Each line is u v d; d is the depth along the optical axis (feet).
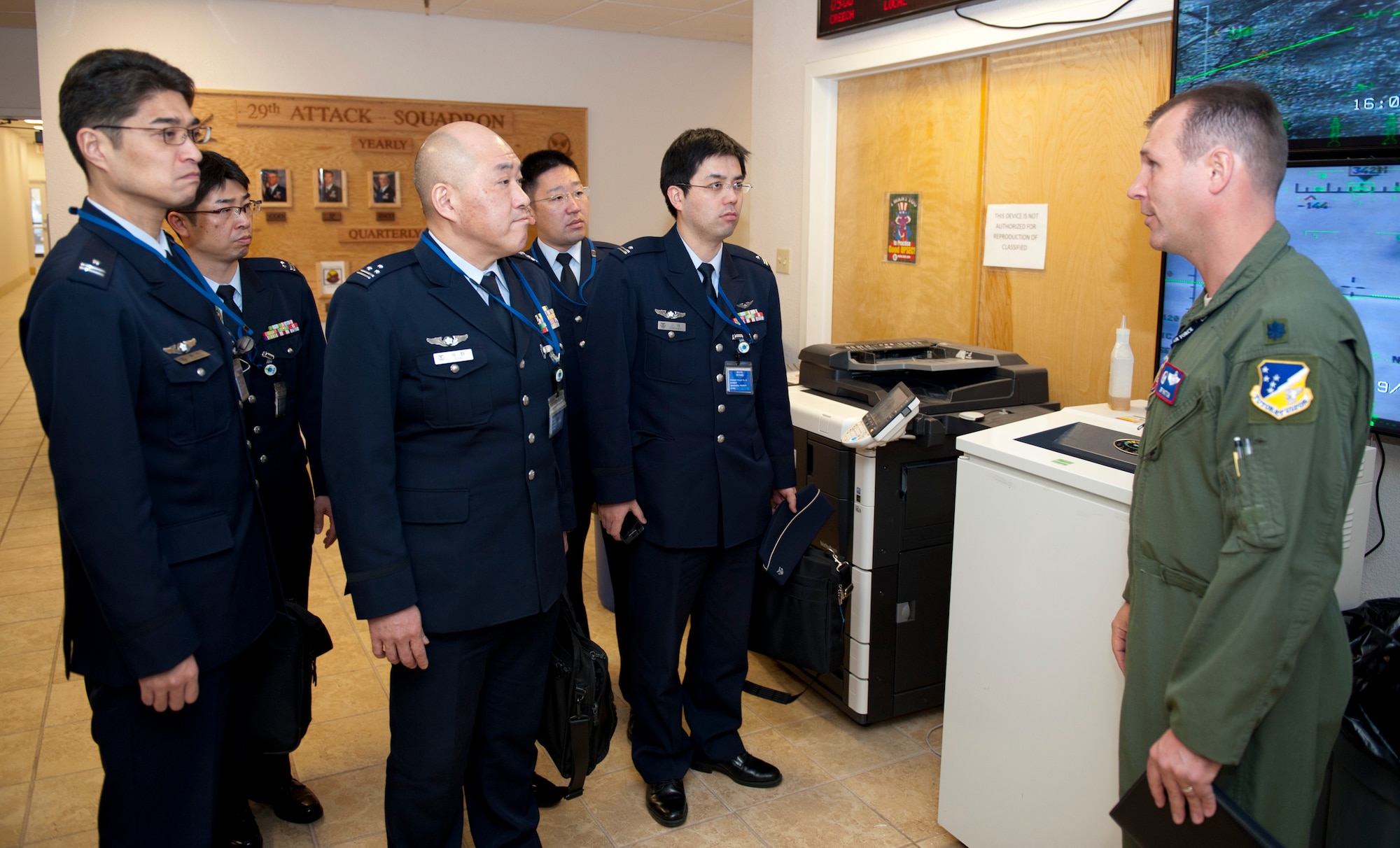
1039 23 8.16
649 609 6.99
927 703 8.38
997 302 9.43
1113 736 5.30
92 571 4.33
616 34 19.29
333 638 10.25
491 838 6.00
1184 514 4.17
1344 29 5.68
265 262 7.27
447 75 17.95
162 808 4.87
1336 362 3.66
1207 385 4.01
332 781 7.55
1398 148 5.53
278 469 6.95
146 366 4.55
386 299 4.99
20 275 58.75
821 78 11.00
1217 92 4.11
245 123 16.52
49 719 8.40
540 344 5.65
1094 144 8.23
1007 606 5.92
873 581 7.80
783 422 7.41
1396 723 4.88
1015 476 5.79
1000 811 6.13
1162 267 7.14
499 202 5.08
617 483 6.66
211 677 4.97
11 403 22.94
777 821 7.00
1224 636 3.78
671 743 7.14
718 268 6.98
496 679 5.84
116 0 15.33
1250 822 3.79
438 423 5.11
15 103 23.93
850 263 11.30
